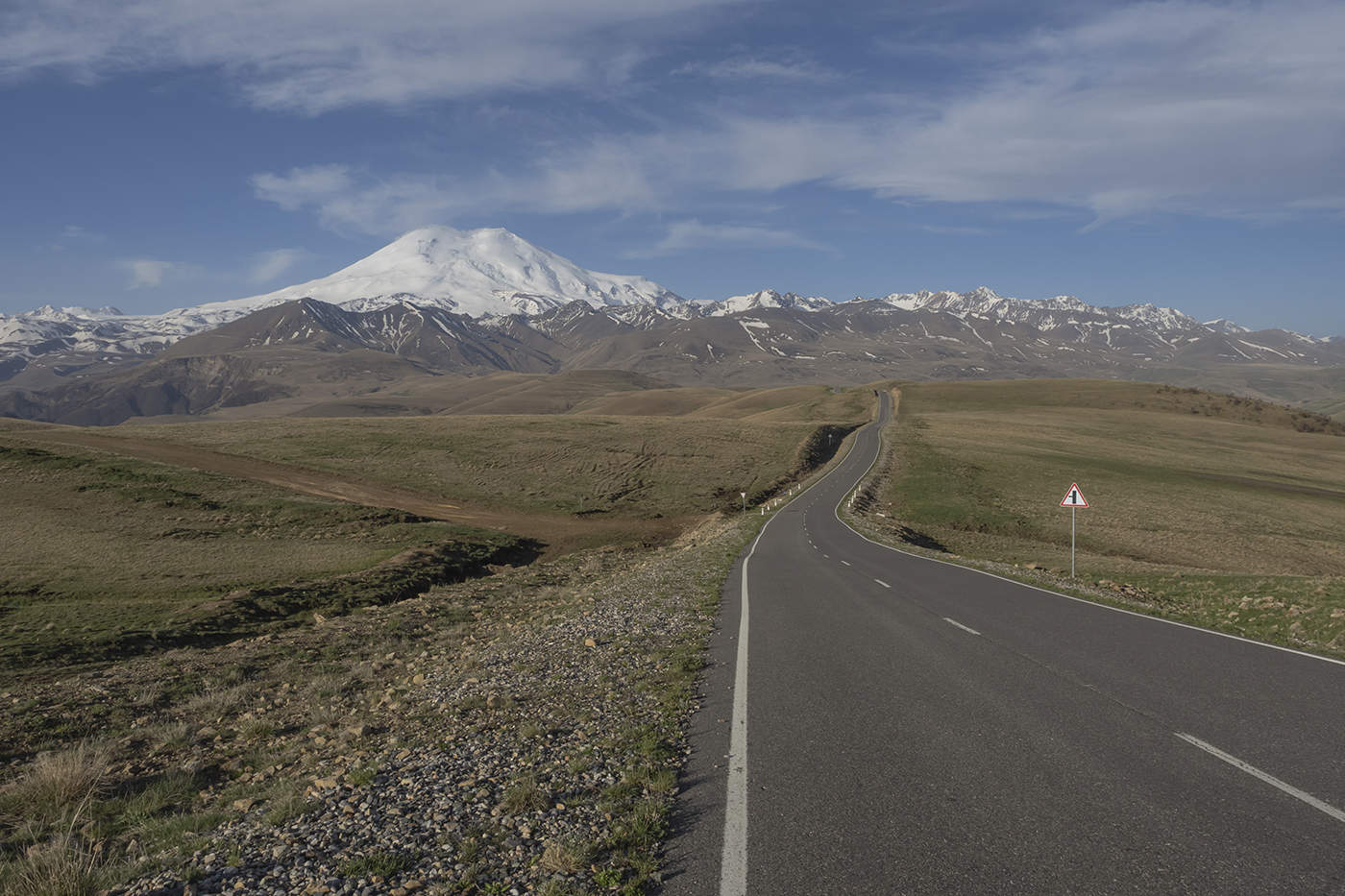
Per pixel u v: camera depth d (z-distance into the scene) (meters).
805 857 4.84
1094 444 90.12
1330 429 123.06
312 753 9.30
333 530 43.97
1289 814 5.30
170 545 38.91
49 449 58.69
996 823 5.26
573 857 4.93
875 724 7.75
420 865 5.11
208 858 5.52
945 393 157.12
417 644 19.23
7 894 5.18
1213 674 9.69
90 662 19.20
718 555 29.70
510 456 73.62
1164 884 4.36
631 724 8.23
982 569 24.47
